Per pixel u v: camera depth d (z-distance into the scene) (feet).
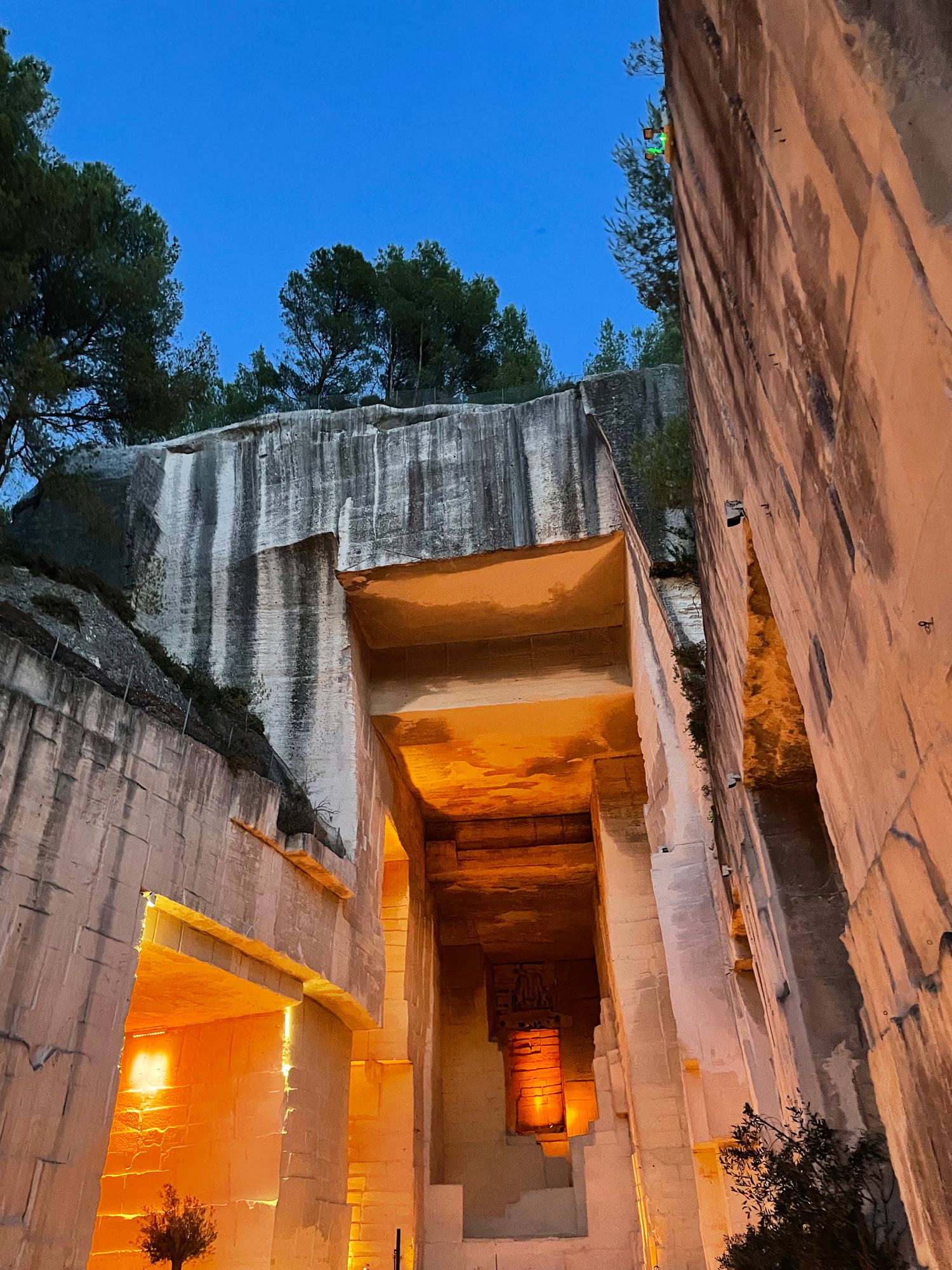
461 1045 89.56
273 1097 45.37
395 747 73.56
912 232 7.14
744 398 15.34
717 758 36.06
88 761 33.65
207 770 40.65
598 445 66.28
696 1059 50.39
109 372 57.16
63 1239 28.91
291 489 71.10
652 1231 58.59
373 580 66.95
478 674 71.15
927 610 8.52
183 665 63.26
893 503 8.89
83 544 65.51
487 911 93.30
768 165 10.78
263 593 68.49
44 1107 29.14
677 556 55.42
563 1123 95.25
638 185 39.83
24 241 50.60
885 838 11.64
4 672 30.76
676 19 13.96
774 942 27.81
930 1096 11.57
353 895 53.11
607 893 71.77
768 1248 21.29
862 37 7.33
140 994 43.96
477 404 76.54
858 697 11.73
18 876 29.78
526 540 64.44
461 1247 68.44
